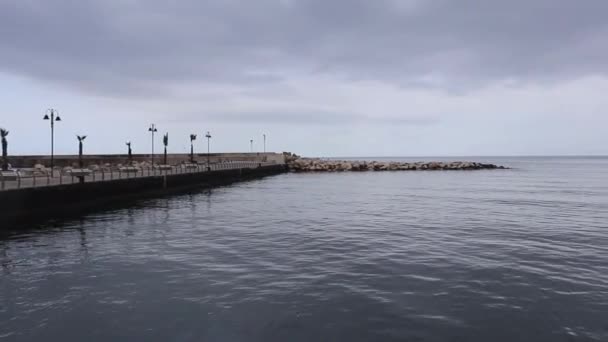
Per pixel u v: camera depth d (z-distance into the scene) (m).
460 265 13.45
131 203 34.44
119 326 8.91
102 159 78.31
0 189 23.30
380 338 8.25
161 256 15.04
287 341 8.22
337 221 24.05
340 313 9.43
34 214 25.20
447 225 22.23
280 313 9.47
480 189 49.84
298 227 21.78
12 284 11.81
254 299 10.35
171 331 8.66
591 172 99.38
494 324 8.84
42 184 27.28
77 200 29.42
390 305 9.88
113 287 11.45
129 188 36.56
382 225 22.34
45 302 10.33
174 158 90.19
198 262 14.06
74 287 11.49
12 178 29.28
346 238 18.44
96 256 15.17
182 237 18.92
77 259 14.73
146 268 13.37
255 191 47.84
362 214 27.27
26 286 11.62
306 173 96.38
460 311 9.52
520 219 24.53
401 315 9.30
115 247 16.78
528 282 11.63
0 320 9.26
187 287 11.34
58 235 19.62
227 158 97.75
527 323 8.88
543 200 36.53
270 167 89.12
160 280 12.02
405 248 16.19
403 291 10.88
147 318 9.29
